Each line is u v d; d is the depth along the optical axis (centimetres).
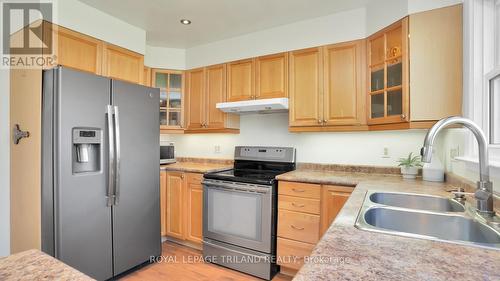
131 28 258
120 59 248
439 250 68
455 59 166
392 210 113
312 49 240
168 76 316
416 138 225
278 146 287
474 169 133
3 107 218
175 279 214
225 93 289
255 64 271
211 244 246
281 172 260
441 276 54
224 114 289
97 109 192
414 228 110
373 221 112
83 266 184
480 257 64
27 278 56
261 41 269
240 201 231
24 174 193
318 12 231
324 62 235
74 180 179
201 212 266
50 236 175
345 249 68
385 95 199
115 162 202
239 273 228
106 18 236
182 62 321
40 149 179
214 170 269
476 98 148
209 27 264
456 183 167
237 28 265
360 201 125
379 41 205
